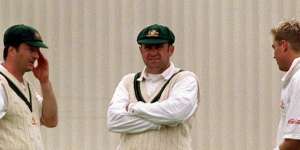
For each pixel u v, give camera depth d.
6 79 12.33
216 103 18.88
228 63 18.88
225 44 18.88
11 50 12.50
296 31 11.06
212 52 18.88
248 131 18.91
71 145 19.02
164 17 18.91
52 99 13.31
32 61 12.61
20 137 12.27
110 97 19.03
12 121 12.30
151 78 13.40
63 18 19.05
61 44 19.06
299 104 10.64
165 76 13.31
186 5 18.88
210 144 18.86
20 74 12.57
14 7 19.08
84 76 19.03
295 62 10.88
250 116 18.91
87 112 19.03
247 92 18.91
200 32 18.88
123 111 13.20
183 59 18.88
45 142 19.00
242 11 18.81
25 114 12.42
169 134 13.12
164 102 13.00
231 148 18.91
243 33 18.86
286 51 11.10
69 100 19.05
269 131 18.91
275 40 11.23
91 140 19.02
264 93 18.88
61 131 19.02
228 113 18.89
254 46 18.84
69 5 19.05
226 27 18.84
